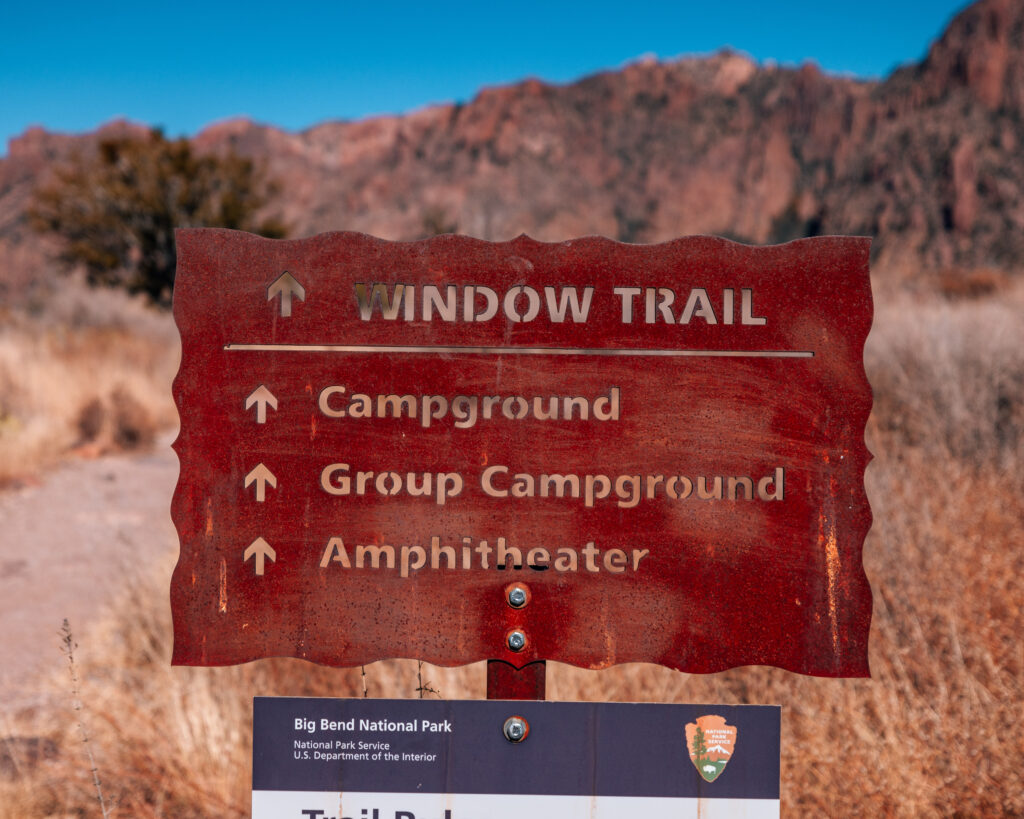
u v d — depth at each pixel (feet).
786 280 7.46
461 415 7.54
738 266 7.48
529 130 525.75
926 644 10.81
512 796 7.27
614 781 7.25
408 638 7.55
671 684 11.51
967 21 395.75
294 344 7.53
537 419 7.53
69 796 10.68
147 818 10.12
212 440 7.55
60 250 73.82
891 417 21.31
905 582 12.27
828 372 7.45
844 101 485.56
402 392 7.55
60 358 44.27
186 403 7.54
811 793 9.65
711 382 7.49
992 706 9.62
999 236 310.86
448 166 522.06
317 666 12.53
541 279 7.52
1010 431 18.89
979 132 349.82
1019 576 11.93
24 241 239.09
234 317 7.53
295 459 7.55
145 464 33.09
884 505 13.78
